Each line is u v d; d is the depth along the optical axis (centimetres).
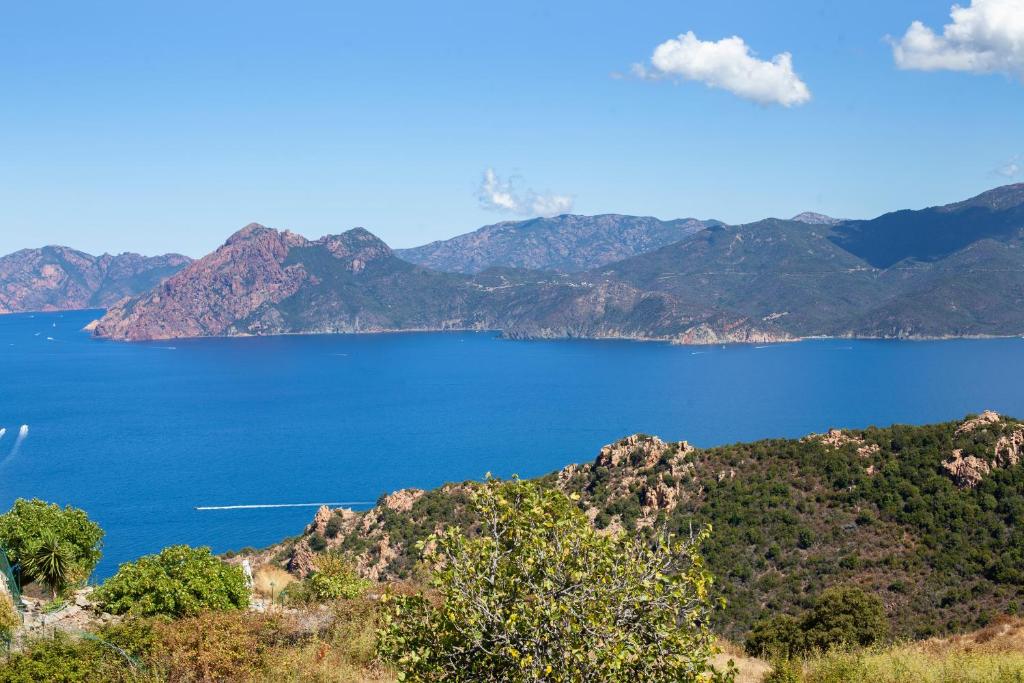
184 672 1869
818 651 3036
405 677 1339
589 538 1315
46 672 1825
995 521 5700
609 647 1234
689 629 1302
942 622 4784
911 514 6022
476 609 1282
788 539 6066
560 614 1245
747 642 3641
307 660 1939
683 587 1286
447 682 1298
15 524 3256
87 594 2792
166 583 2488
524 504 1356
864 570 5584
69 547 3356
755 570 5806
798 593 5456
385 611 1410
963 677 2309
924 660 2544
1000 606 4828
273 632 2127
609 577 1275
